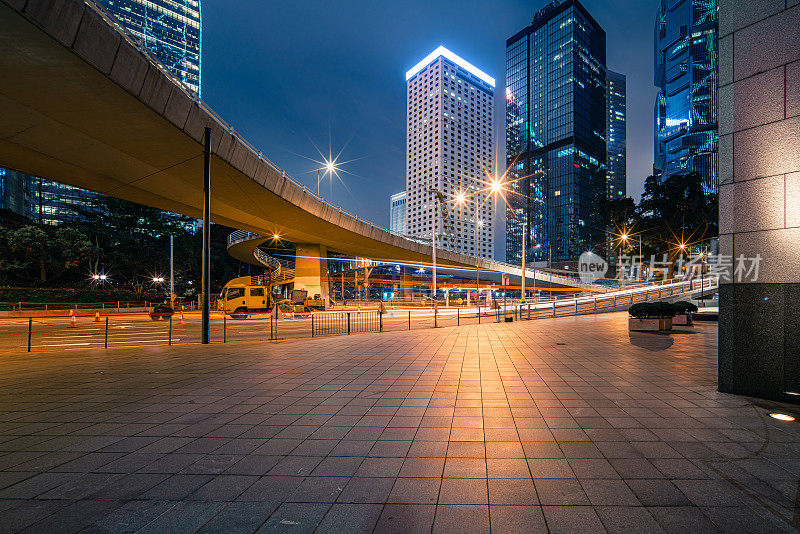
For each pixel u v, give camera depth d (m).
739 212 6.60
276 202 32.72
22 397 6.87
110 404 6.39
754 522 2.98
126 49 14.50
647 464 3.99
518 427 5.09
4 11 10.92
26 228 46.25
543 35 181.38
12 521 3.07
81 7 12.49
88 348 13.88
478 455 4.24
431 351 11.73
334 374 8.57
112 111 16.56
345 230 44.53
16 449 4.55
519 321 23.91
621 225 72.56
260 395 6.86
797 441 4.55
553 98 174.12
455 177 174.38
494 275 73.00
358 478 3.76
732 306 6.63
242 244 58.41
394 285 84.38
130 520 3.09
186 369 9.36
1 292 40.66
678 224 62.50
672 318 16.78
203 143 20.33
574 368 8.94
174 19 163.00
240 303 32.16
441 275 91.31
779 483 3.57
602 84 183.38
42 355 12.05
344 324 24.45
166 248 67.06
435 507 3.24
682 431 4.89
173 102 17.64
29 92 14.86
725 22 6.93
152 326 23.91
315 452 4.38
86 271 52.75
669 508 3.19
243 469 3.98
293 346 13.30
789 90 6.14
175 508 3.26
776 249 6.18
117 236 57.84
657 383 7.43
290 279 64.50
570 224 162.50
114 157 21.28
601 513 3.12
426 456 4.23
